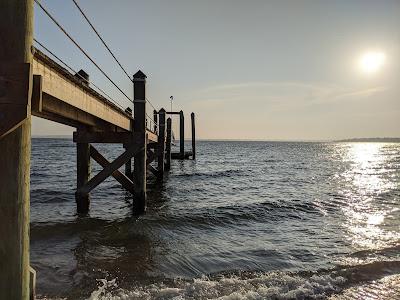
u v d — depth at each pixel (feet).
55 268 22.31
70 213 38.86
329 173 103.60
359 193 60.34
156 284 20.20
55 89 13.14
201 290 19.39
